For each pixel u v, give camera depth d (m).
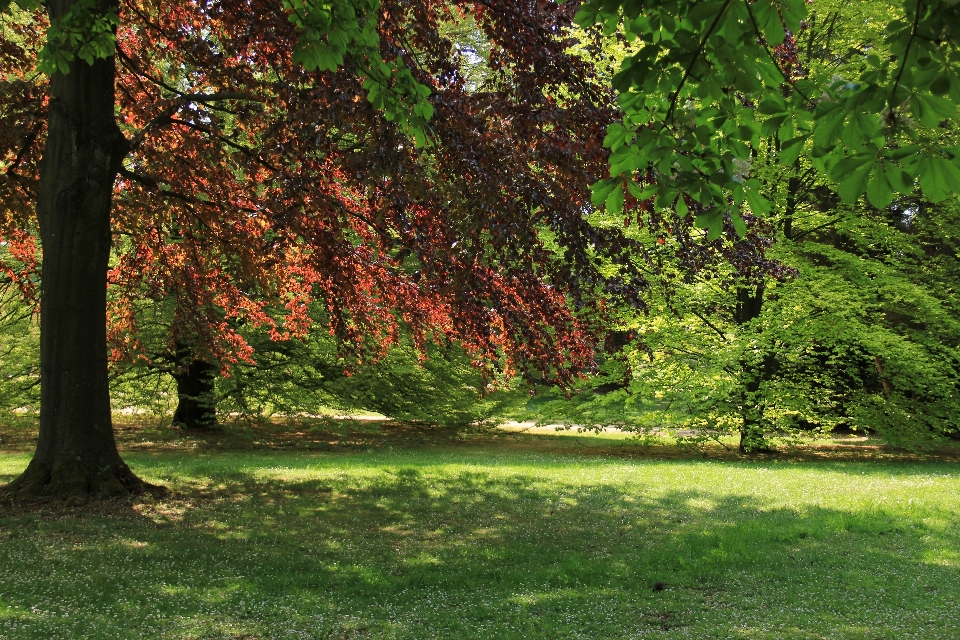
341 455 15.68
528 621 4.84
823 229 17.73
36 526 7.09
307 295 10.95
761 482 11.28
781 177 15.71
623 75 2.99
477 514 8.58
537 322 7.96
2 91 8.31
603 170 7.44
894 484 11.17
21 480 8.21
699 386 16.27
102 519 7.46
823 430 17.70
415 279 9.38
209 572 5.82
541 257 7.44
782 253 15.47
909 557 6.72
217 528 7.37
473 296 7.36
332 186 9.34
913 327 19.98
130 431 19.38
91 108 8.40
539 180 7.54
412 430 22.45
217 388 17.81
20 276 11.37
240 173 12.59
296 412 17.95
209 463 12.41
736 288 16.23
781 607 5.20
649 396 17.28
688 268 8.25
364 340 10.52
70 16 5.58
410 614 4.97
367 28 4.70
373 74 5.03
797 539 7.43
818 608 5.19
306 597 5.25
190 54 9.07
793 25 2.55
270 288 11.00
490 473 11.73
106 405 8.66
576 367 8.02
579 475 11.72
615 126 3.15
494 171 7.10
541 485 10.70
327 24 4.33
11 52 9.81
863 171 2.58
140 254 10.98
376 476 11.12
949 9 2.37
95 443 8.48
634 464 13.91
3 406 17.47
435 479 10.99
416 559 6.45
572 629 4.68
